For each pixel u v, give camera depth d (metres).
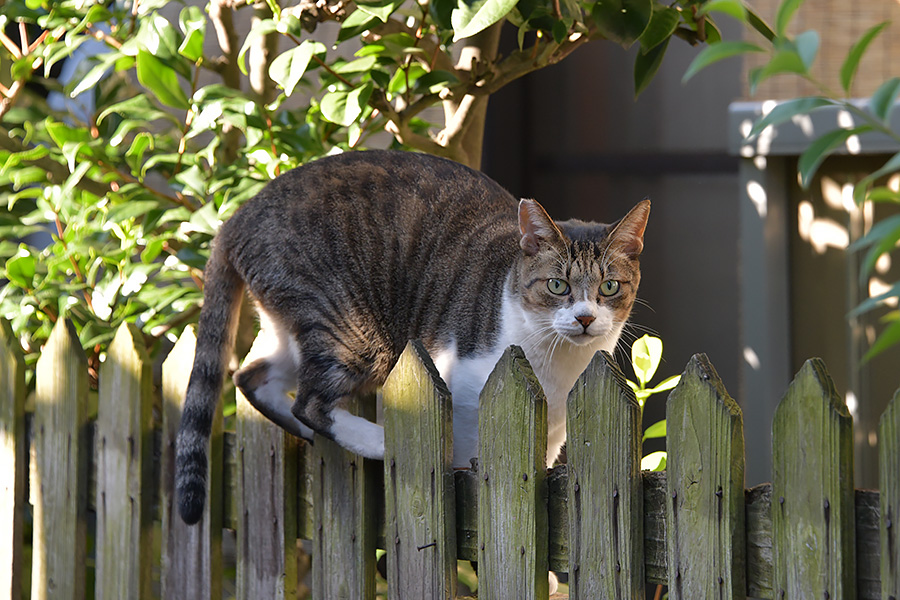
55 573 3.19
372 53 3.24
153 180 4.91
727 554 1.90
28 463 3.30
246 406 2.78
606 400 2.04
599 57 4.90
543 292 2.82
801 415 1.82
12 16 3.88
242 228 2.82
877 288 3.61
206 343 2.80
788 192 3.67
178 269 3.63
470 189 3.02
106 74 4.58
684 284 4.86
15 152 3.87
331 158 2.94
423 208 2.92
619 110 4.89
